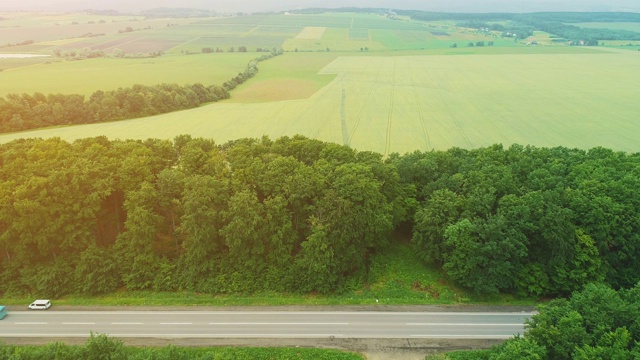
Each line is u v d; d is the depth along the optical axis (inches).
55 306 2655.0
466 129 5816.9
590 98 7436.0
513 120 6210.6
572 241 2650.1
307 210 2874.0
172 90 6899.6
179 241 3061.0
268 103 7204.7
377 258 3016.7
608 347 1791.3
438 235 2847.0
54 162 2957.7
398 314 2586.1
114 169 2955.2
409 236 3260.3
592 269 2632.9
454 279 2751.0
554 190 2878.9
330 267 2773.1
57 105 5841.5
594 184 2888.8
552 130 5767.7
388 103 7140.8
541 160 3376.0
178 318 2549.2
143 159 3019.2
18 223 2699.3
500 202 2824.8
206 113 6614.2
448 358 2239.2
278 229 2802.7
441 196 2910.9
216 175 2999.5
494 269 2620.6
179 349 2218.3
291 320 2527.1
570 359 1877.5
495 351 2137.1
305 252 2775.6
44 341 2378.2
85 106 6053.2
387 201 3038.9
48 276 2716.5
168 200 2888.8
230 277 2790.4
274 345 2331.4
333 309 2628.0
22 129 5595.5
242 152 3206.2
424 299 2719.0
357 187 2795.3
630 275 2723.9
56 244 2842.0
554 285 2706.7
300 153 3358.8
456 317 2559.1
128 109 6299.2
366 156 3324.3
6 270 2790.4
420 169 3257.9
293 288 2773.1
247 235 2721.5
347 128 5846.5
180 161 3189.0
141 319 2544.3
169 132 5664.4
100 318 2554.1
